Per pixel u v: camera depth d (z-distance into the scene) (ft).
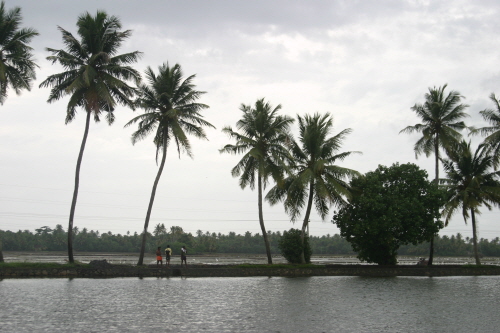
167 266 146.72
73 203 137.90
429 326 70.79
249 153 151.74
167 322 69.62
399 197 158.92
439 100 178.09
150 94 149.89
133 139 150.20
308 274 154.92
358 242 162.20
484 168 180.14
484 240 544.21
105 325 66.44
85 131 138.82
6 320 67.97
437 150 179.52
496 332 67.31
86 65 134.92
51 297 90.38
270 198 170.50
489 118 176.24
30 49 134.72
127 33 141.69
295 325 69.77
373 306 88.48
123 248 461.78
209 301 90.43
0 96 134.21
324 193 154.10
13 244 423.23
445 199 164.66
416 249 490.90
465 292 112.78
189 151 145.38
